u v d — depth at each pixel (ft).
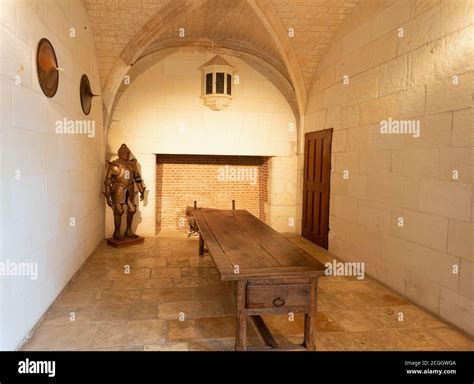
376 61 12.91
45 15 9.42
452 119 9.41
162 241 18.44
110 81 17.31
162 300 10.80
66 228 11.57
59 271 10.85
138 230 19.54
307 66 18.12
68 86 11.62
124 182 17.07
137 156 19.30
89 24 14.80
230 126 20.13
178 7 15.03
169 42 18.72
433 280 10.09
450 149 9.46
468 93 8.91
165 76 19.33
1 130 6.95
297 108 20.48
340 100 15.64
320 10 14.96
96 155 16.44
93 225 16.03
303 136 19.89
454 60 9.35
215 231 11.14
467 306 8.94
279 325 9.32
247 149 20.42
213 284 12.25
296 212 21.12
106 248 16.72
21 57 7.87
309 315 7.66
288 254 8.55
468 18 8.93
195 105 19.69
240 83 20.12
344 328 9.25
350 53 14.82
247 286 7.34
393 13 11.94
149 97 19.22
